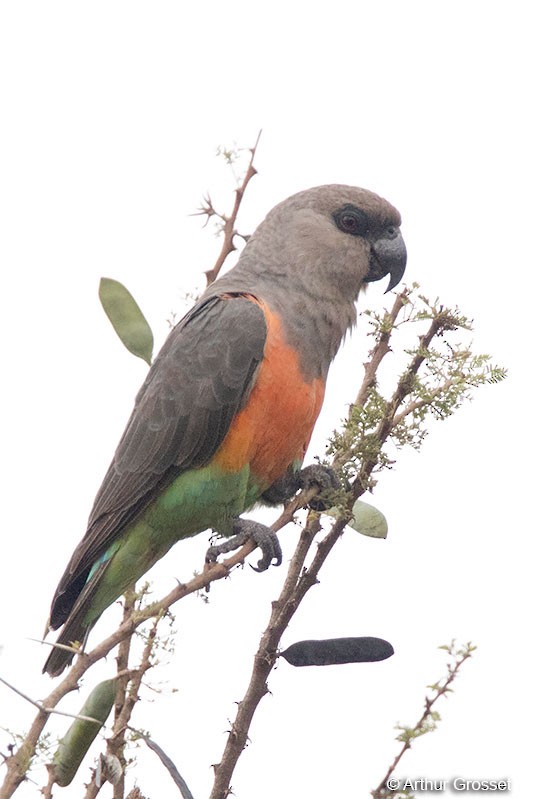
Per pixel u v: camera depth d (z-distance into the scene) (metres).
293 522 8.30
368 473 7.25
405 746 5.44
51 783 5.81
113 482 10.38
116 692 6.32
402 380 7.20
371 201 11.17
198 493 10.10
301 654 6.71
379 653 6.76
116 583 10.49
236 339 10.04
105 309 8.52
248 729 6.61
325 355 10.59
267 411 9.98
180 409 10.12
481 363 7.09
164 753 5.62
